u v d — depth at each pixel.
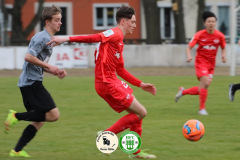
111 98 15.33
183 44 65.25
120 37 15.16
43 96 15.15
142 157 15.50
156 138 18.69
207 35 24.44
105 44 15.07
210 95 32.53
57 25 15.12
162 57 61.22
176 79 44.22
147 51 61.06
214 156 15.76
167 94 33.38
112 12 92.62
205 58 24.72
